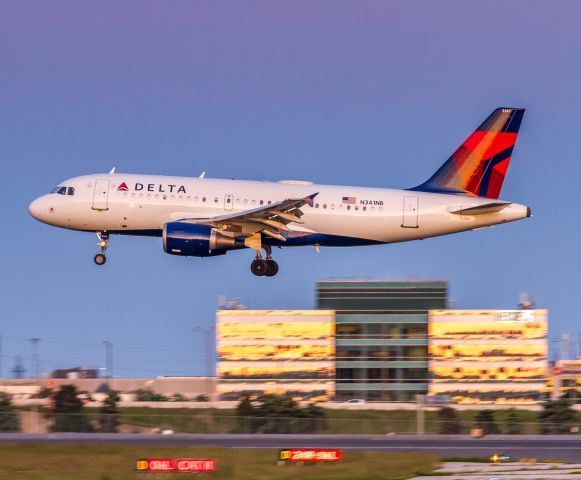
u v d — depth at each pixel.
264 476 137.75
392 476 139.00
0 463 144.12
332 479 136.25
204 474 137.88
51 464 143.75
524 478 137.75
